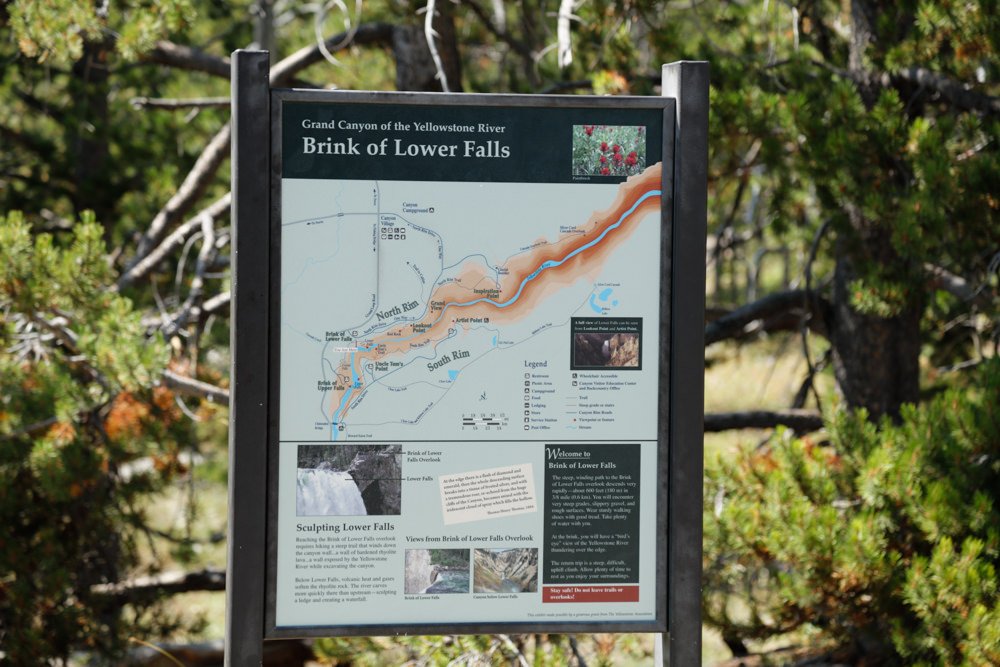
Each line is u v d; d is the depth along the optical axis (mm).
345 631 3084
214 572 8492
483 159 3121
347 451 3088
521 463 3150
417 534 3117
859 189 5426
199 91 12227
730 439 12633
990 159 4934
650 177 3174
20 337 6445
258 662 3027
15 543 6555
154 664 7797
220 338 9164
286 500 3066
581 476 3170
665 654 3236
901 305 5457
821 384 10461
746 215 11273
